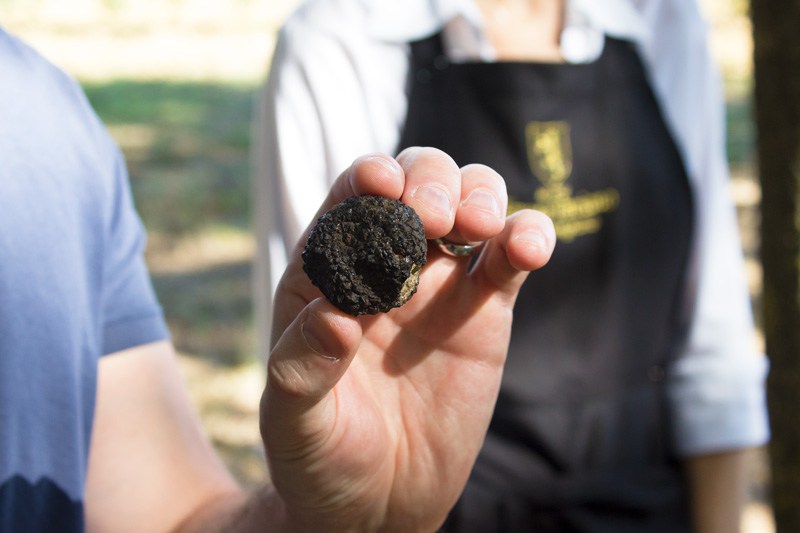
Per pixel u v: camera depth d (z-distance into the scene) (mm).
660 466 816
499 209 528
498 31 818
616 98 801
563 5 819
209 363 2055
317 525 562
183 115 4043
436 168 525
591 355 788
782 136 814
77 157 601
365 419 549
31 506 567
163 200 2979
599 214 793
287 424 513
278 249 812
